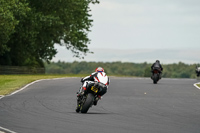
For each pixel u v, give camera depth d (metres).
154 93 95.38
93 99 57.84
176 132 42.41
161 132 42.34
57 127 44.44
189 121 50.91
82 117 53.03
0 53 193.38
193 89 109.06
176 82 145.25
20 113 55.81
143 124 47.78
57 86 109.75
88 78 59.44
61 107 64.50
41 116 53.19
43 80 133.75
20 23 191.12
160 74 132.12
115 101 75.88
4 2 177.62
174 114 58.00
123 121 50.06
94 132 41.69
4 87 102.00
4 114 54.44
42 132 41.16
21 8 182.25
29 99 75.75
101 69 60.34
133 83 132.25
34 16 192.38
